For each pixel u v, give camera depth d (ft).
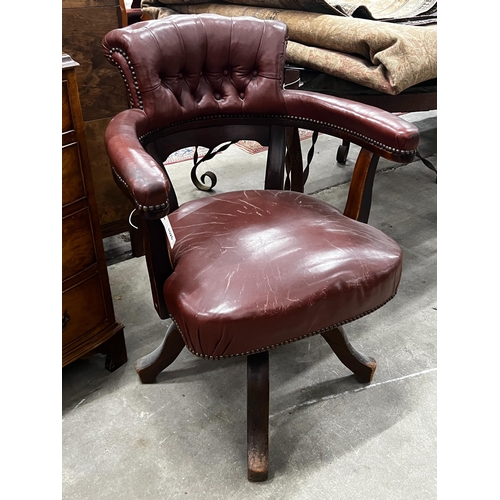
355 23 4.50
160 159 3.45
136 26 3.27
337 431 3.37
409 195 6.61
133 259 5.28
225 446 3.27
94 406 3.57
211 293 2.57
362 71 4.41
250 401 3.02
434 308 4.55
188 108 3.49
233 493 2.97
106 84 4.51
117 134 2.80
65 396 3.65
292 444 3.27
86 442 3.30
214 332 2.50
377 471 3.10
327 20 4.68
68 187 3.17
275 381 3.79
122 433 3.36
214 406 3.58
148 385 3.76
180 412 3.52
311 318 2.67
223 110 3.63
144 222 2.61
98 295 3.59
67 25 4.12
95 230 3.43
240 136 3.77
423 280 4.92
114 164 2.53
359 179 3.29
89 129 4.57
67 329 3.45
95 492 2.98
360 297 2.79
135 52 3.17
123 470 3.11
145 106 3.26
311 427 3.40
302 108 3.51
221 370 3.91
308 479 3.05
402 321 4.40
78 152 3.17
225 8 5.60
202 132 3.65
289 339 2.68
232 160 7.63
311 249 2.87
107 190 4.90
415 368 3.89
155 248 2.68
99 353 3.82
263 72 3.59
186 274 2.74
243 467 3.13
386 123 2.95
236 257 2.81
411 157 2.92
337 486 3.01
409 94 4.72
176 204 3.69
